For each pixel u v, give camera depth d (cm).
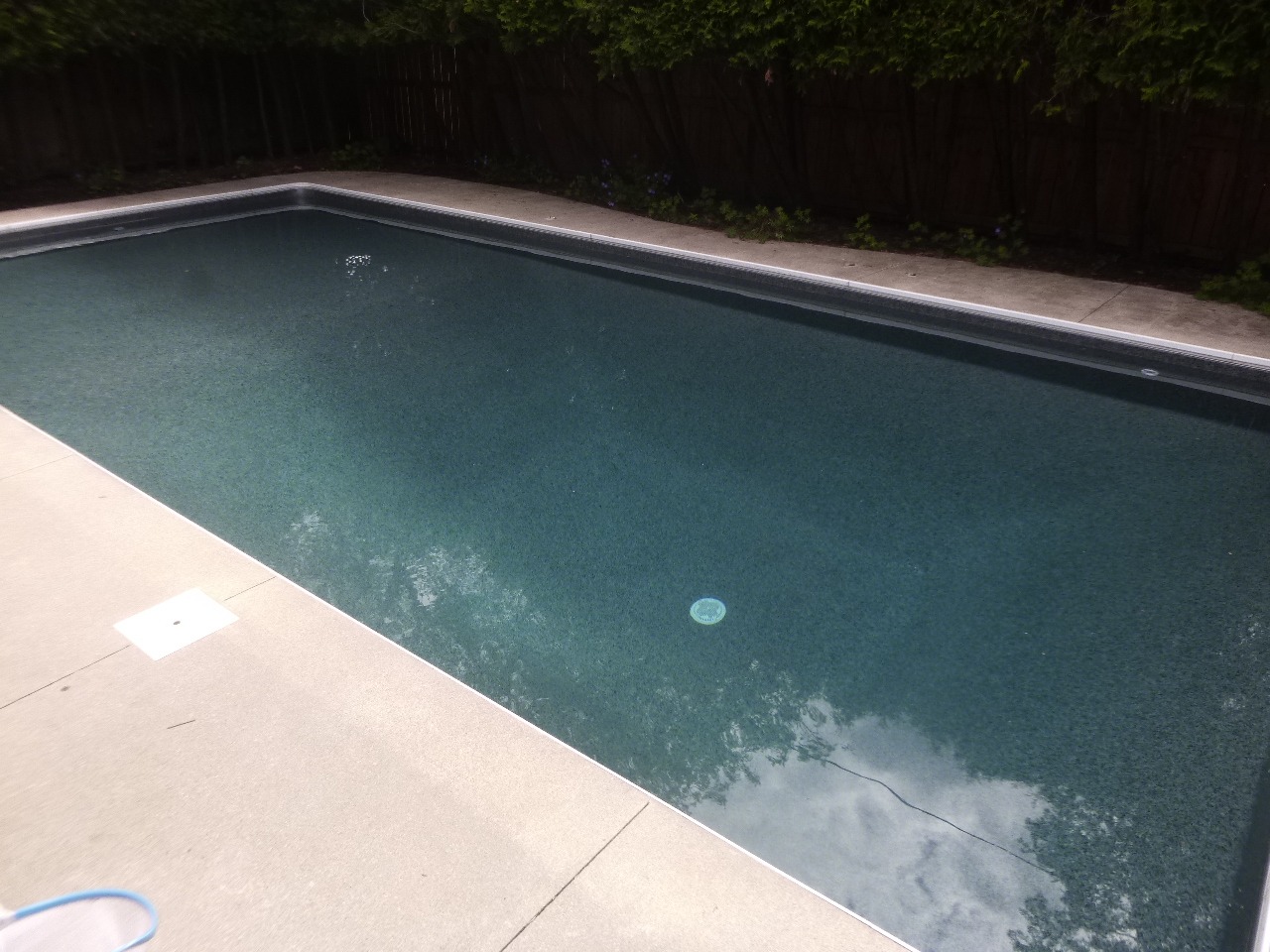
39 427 469
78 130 957
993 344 574
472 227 851
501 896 196
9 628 282
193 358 570
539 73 970
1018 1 549
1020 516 383
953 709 276
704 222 812
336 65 1130
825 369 547
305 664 268
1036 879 220
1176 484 407
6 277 741
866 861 225
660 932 189
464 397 514
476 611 324
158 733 241
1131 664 293
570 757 237
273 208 972
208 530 376
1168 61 503
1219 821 234
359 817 215
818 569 349
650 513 391
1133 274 639
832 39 649
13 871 201
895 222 789
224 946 183
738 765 255
